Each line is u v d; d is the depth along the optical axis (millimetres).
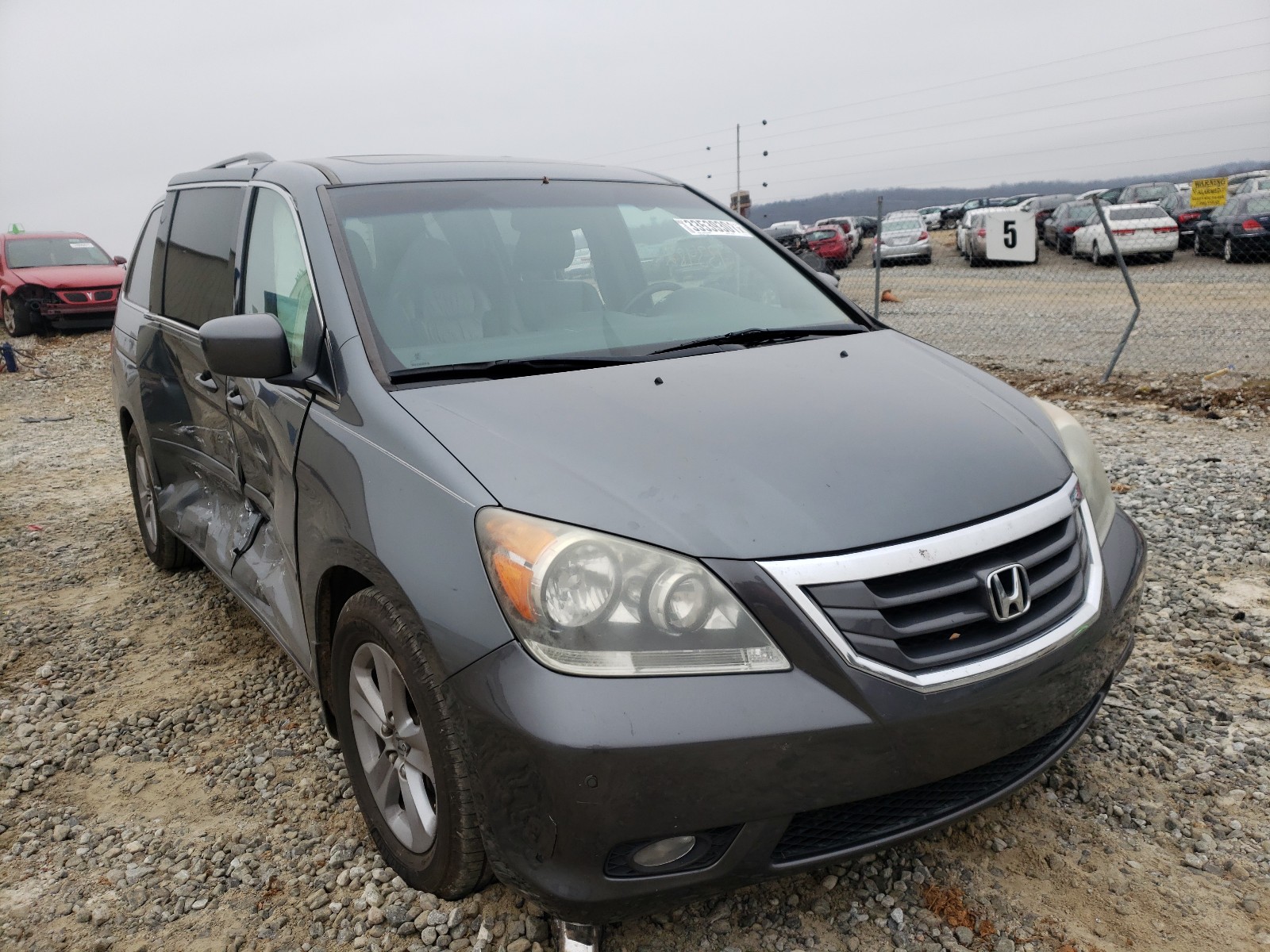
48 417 10547
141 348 4211
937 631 1916
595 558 1833
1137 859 2408
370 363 2428
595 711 1757
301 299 2770
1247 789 2664
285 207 3006
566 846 1796
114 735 3277
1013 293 17891
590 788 1751
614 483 1967
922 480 2066
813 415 2285
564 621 1809
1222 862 2385
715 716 1769
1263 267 18812
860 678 1834
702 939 2201
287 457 2652
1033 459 2281
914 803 1994
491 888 2359
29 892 2496
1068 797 2664
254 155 3590
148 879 2521
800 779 1807
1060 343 11734
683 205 3572
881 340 3014
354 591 2482
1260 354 9781
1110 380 8898
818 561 1869
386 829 2389
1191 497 5137
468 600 1907
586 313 2885
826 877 2379
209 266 3561
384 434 2234
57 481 7215
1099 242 20906
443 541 1979
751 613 1835
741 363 2631
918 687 1865
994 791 2098
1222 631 3592
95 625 4254
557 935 2096
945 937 2180
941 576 1955
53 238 17922
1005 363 10328
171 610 4375
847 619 1854
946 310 15984
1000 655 1964
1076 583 2189
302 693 3523
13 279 16594
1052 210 29328
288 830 2699
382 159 3277
